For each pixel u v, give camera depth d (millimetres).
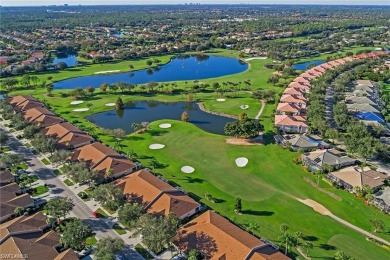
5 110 135500
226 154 105375
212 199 83062
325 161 94000
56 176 94438
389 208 76500
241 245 61906
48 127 120125
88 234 67312
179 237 67125
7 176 90875
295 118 124688
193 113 143875
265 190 86875
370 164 97688
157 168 97875
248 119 127750
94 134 121625
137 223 67750
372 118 127875
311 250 66375
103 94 169750
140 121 135750
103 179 90250
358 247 67062
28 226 69312
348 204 80125
